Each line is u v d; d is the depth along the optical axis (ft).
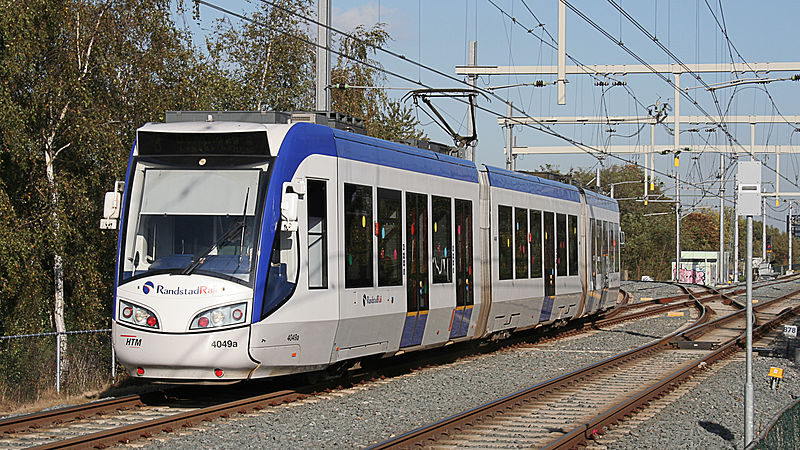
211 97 76.69
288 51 95.66
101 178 64.08
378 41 112.37
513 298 65.51
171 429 33.94
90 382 48.85
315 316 41.75
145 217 39.96
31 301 61.82
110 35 64.69
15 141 57.77
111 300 66.85
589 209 86.02
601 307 91.04
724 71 127.34
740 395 47.93
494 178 63.67
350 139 45.98
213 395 43.55
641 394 42.93
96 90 64.23
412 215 51.39
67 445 29.53
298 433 34.30
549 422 37.32
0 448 30.19
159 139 40.86
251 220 39.27
